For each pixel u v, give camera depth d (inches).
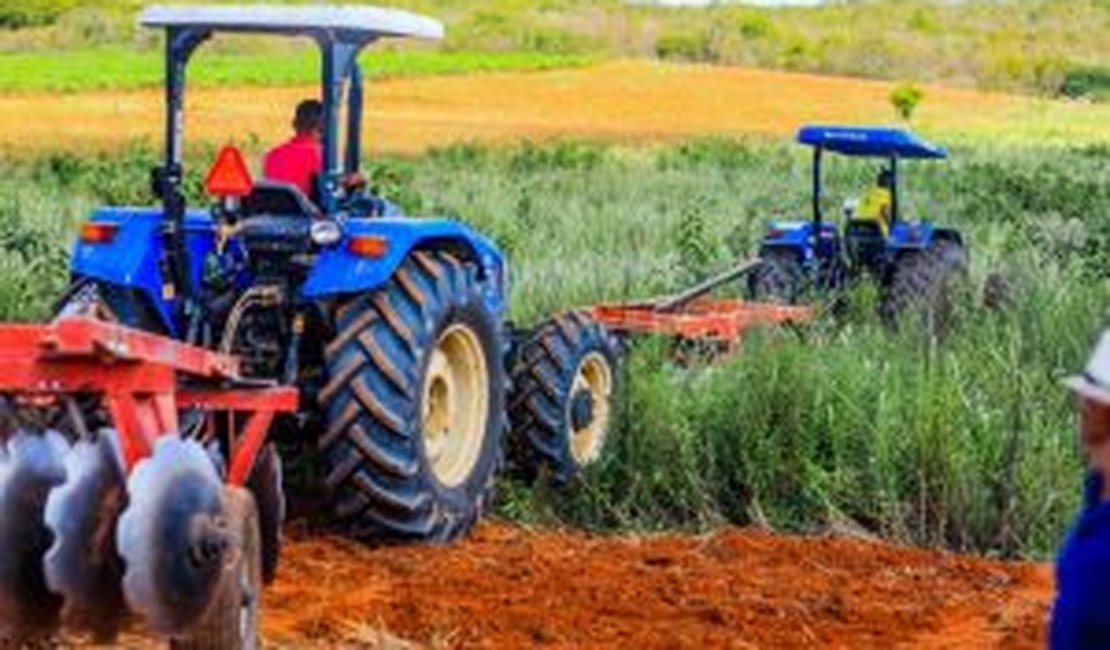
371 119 2524.6
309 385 403.2
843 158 1859.0
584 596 363.3
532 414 450.3
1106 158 1963.6
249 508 281.6
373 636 328.8
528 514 441.1
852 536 426.6
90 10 3991.1
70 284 416.5
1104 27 5147.6
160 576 248.1
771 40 4581.7
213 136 2075.5
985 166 1614.2
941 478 429.7
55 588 248.8
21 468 255.1
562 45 4259.4
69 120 2237.9
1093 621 172.1
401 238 395.5
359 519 396.5
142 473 250.2
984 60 4493.1
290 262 401.4
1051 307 616.7
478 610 349.7
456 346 414.3
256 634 286.4
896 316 677.9
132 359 266.8
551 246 874.1
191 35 405.4
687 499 444.1
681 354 553.3
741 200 1274.6
